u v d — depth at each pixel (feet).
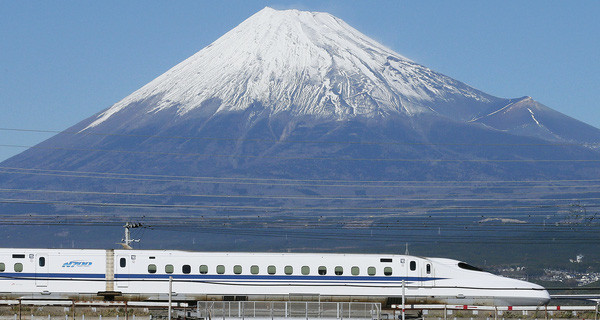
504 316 457.27
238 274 468.75
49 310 450.30
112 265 467.93
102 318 411.54
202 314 396.37
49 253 467.93
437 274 479.00
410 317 409.90
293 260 472.44
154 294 465.47
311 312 397.60
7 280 462.60
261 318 393.70
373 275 474.08
